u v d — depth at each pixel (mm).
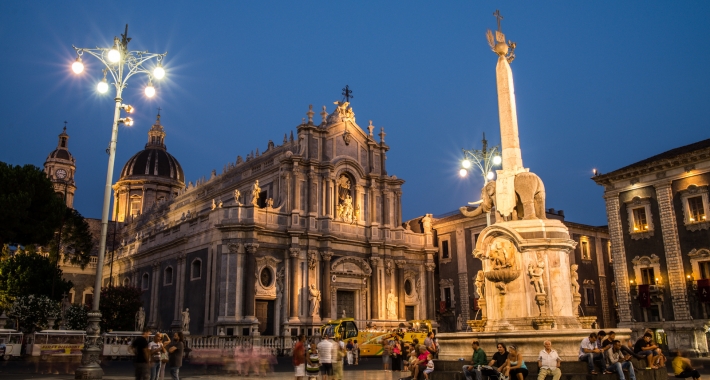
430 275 62500
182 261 55906
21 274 55156
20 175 48875
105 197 24734
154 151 102000
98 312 23859
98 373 23266
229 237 49844
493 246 22344
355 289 56469
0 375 26219
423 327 53750
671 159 45781
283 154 54625
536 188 22812
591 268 62250
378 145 62281
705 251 43562
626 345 20422
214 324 48812
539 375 17344
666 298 45688
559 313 21062
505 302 21625
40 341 39750
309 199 54688
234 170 63562
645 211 48031
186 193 72688
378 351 46500
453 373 19500
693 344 43281
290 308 51469
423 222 64438
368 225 59156
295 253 52344
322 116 58219
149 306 61219
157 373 19688
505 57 25359
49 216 49938
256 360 30641
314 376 21062
